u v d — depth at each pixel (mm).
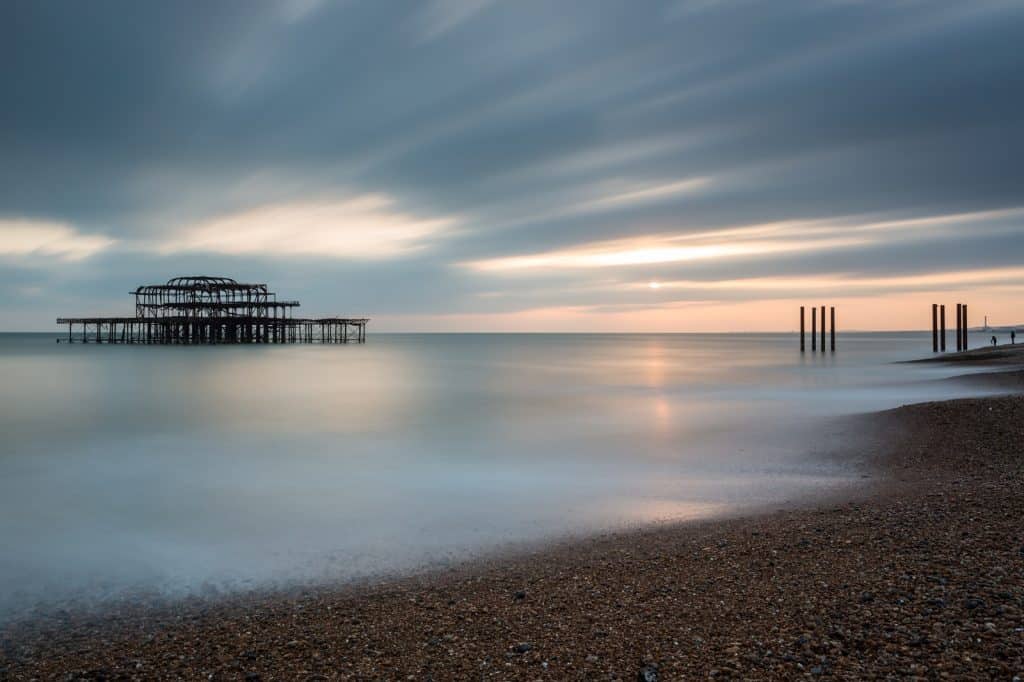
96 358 88188
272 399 39500
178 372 62531
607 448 21516
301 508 15039
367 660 7281
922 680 6000
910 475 15945
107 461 21016
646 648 7121
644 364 75938
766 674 6336
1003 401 23500
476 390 44219
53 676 7262
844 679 6129
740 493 14984
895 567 8844
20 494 16672
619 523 12883
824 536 10703
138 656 7719
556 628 7844
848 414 27172
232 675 7098
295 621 8602
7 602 9633
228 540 12664
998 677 5945
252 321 137875
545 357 98500
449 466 19500
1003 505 11617
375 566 10859
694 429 24766
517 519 13516
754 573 9203
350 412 32969
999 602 7414
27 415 32469
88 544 12539
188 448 23219
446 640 7699
